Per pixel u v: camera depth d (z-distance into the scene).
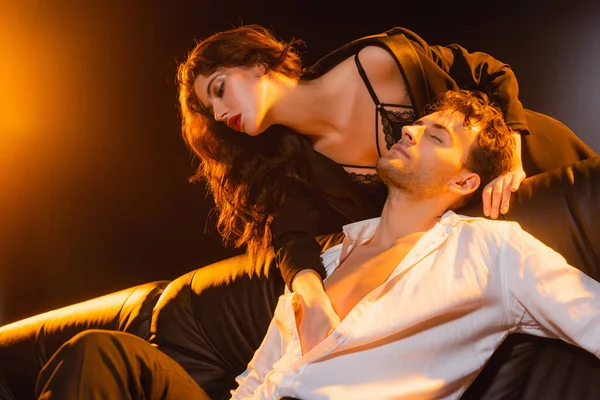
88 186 4.02
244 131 2.35
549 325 1.88
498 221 2.00
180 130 3.97
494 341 1.95
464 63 2.39
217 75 2.30
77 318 2.83
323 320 2.01
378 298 1.95
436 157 2.07
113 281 4.00
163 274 3.97
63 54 4.01
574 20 3.58
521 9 3.64
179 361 2.60
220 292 2.60
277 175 2.51
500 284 1.93
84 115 4.02
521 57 3.66
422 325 1.91
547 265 1.88
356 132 2.37
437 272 1.95
